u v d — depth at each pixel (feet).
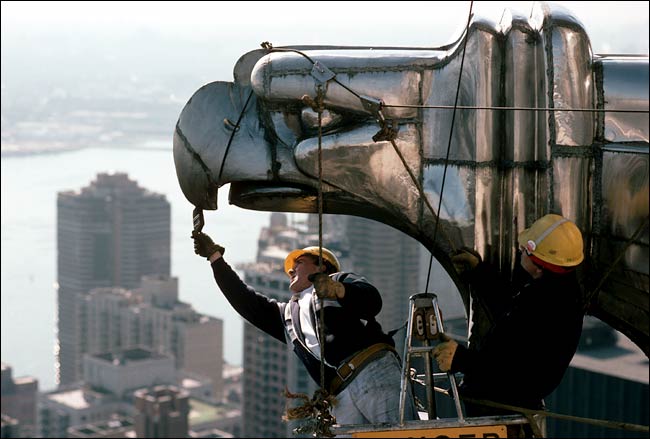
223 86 25.21
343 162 24.11
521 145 23.72
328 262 25.59
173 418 639.76
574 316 22.43
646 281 23.20
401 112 24.00
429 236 24.32
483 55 23.73
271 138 24.64
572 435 359.46
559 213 23.50
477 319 24.54
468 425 21.24
